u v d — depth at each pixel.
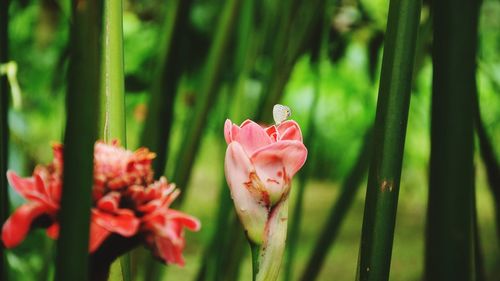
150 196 0.76
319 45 1.66
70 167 0.71
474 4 0.85
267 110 1.43
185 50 1.47
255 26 1.71
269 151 0.84
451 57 0.85
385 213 0.85
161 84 1.34
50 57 2.68
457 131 0.85
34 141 2.34
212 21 2.25
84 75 0.71
